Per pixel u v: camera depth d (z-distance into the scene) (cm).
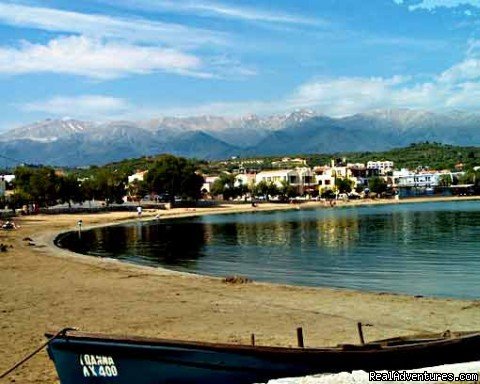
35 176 12381
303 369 1131
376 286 3091
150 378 1048
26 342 1717
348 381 1141
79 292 2711
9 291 2773
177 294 2617
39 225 9319
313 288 2778
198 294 2611
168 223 10469
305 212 13662
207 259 4709
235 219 11456
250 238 6881
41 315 2156
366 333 1806
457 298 2666
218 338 1748
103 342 1030
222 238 6981
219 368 1080
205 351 1070
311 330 1856
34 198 12312
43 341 1723
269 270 3909
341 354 1153
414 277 3406
